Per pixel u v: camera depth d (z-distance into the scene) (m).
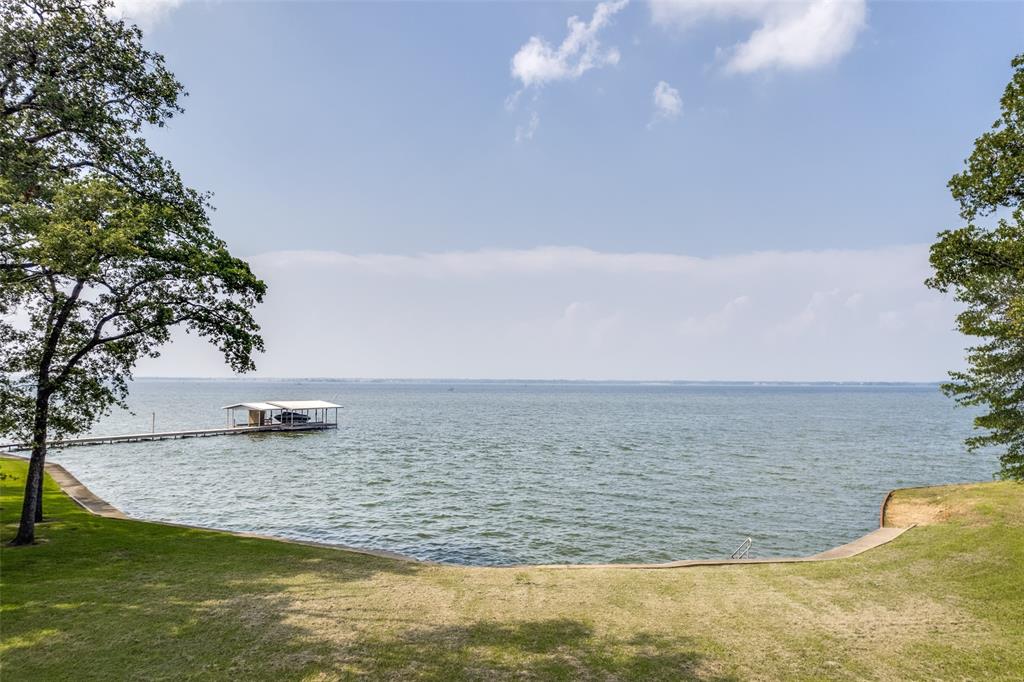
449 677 8.66
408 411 124.19
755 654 9.52
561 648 9.74
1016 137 12.75
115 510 22.91
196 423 91.75
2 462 36.38
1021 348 14.07
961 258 14.27
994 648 9.74
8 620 10.63
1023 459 14.53
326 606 11.68
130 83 19.09
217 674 8.68
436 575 14.26
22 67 16.94
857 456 49.69
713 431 74.94
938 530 18.31
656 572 14.50
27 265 14.04
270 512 28.92
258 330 19.73
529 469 42.78
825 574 14.12
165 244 17.41
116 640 9.84
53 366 16.94
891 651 9.66
